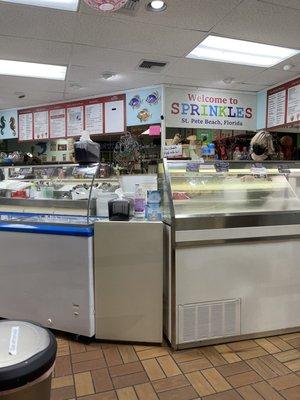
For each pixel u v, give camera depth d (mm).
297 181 2916
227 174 2713
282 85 4965
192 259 2379
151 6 2840
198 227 2359
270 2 2775
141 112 5277
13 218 2850
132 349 2406
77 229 2441
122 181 3055
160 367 2184
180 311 2383
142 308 2432
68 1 2770
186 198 2572
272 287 2561
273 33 3373
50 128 6066
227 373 2117
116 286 2438
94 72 4504
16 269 2658
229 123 5457
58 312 2551
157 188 2865
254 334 2547
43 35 3377
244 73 4586
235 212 2490
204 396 1906
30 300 2637
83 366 2197
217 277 2439
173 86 5109
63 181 2986
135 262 2408
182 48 3727
